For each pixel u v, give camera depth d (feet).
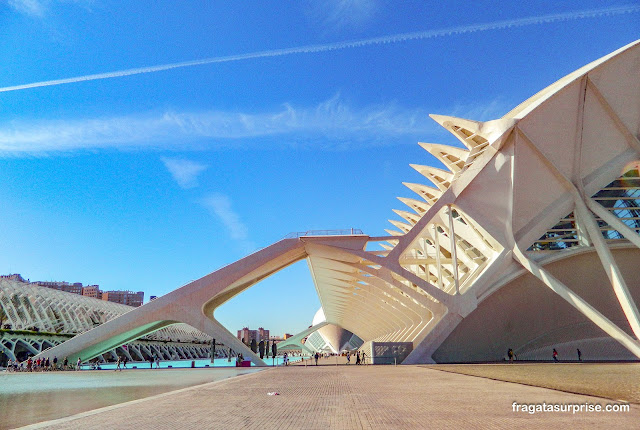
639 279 89.86
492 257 92.53
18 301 168.96
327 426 20.81
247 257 93.30
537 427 19.54
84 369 98.53
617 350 89.25
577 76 84.53
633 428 19.10
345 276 122.52
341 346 317.42
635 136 90.89
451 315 86.02
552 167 89.76
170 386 52.21
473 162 92.17
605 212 86.22
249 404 29.91
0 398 40.11
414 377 51.47
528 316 90.38
